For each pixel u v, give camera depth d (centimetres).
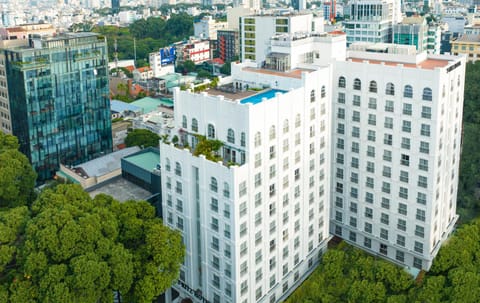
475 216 13450
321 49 11500
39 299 7944
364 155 11269
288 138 9475
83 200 9612
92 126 18125
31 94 16100
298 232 10425
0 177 11306
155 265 8925
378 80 10556
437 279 9594
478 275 9625
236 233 8775
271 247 9706
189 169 9319
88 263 7919
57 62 16550
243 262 9088
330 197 12206
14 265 8669
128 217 9506
